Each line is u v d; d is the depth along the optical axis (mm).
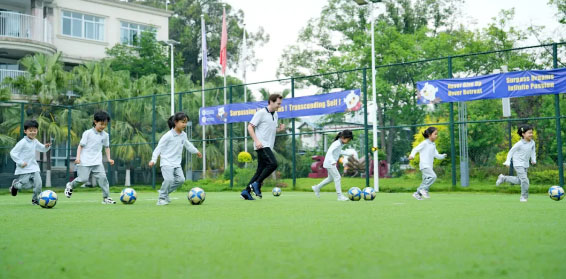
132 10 30844
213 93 27281
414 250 2750
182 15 43656
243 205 7070
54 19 27609
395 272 2186
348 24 31109
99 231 3867
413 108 20938
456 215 4996
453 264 2350
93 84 24078
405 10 32312
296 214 5289
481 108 19547
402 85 22984
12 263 2557
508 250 2715
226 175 19656
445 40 26828
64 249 2980
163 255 2711
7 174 20000
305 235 3439
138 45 30672
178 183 7652
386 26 28156
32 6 25906
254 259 2547
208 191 16594
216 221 4566
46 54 25141
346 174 22844
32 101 22906
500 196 10406
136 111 22219
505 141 19656
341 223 4238
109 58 29219
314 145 23812
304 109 15500
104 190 8383
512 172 15875
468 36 27656
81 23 28781
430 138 9023
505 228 3723
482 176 16203
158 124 22859
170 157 7527
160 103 23562
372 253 2668
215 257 2623
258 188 8609
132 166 21781
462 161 14133
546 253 2609
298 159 23922
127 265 2453
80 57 28359
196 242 3172
